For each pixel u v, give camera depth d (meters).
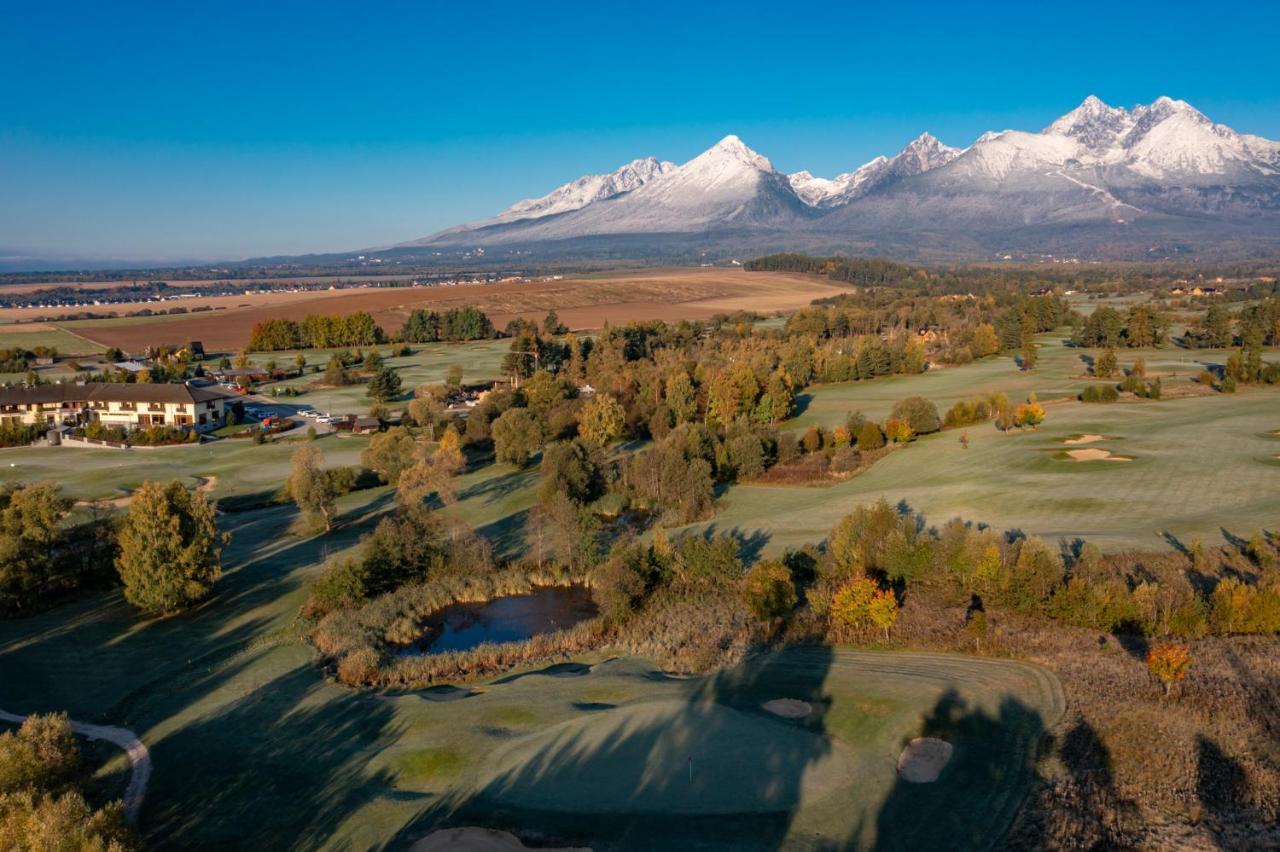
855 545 68.50
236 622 64.69
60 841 31.84
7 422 138.50
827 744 43.44
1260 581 56.44
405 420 142.50
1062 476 88.75
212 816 39.78
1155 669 46.59
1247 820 36.50
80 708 51.44
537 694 51.03
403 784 41.62
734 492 98.50
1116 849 35.03
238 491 101.81
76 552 73.44
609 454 121.12
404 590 70.81
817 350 177.50
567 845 36.12
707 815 37.84
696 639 59.41
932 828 36.50
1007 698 47.34
